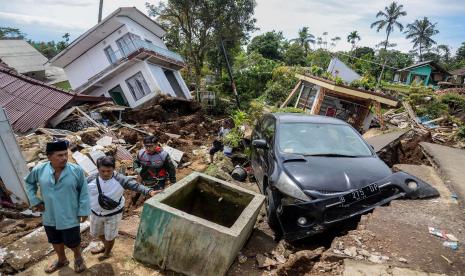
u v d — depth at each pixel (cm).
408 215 430
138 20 2405
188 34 2861
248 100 3200
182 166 1027
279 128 596
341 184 447
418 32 6850
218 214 488
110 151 1024
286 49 5981
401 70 5031
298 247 441
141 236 378
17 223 521
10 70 1550
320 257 360
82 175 346
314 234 425
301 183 449
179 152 1073
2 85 1384
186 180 455
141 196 670
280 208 456
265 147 593
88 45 2162
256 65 3672
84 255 406
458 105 2289
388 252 354
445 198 486
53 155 323
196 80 3036
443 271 324
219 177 713
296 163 497
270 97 3038
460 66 6284
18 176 574
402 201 466
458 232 393
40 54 4062
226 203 479
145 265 385
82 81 2234
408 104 2209
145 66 2044
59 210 333
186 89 2784
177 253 364
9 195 578
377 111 1812
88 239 456
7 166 564
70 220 340
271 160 540
